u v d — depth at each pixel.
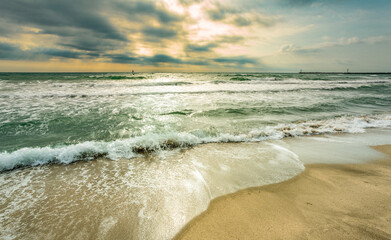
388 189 3.29
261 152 5.00
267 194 3.18
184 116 8.44
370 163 4.41
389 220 2.46
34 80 24.72
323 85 23.33
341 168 4.15
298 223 2.46
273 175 3.82
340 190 3.27
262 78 36.22
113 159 4.50
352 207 2.77
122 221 2.59
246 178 3.70
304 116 8.77
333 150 5.17
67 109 9.31
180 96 13.77
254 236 2.27
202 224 2.50
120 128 6.80
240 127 7.07
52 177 3.74
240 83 25.00
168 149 5.12
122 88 17.94
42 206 2.91
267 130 6.75
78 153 4.60
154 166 4.19
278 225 2.44
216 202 2.97
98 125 7.08
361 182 3.55
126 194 3.19
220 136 6.07
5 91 14.07
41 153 4.46
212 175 3.80
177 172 3.93
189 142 5.57
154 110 9.40
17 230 2.45
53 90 15.41
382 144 5.64
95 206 2.90
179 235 2.34
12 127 6.67
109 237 2.33
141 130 6.62
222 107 10.15
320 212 2.68
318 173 3.92
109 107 9.90
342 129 6.97
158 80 28.31
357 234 2.23
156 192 3.24
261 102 11.71
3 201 3.02
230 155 4.79
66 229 2.46
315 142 5.79
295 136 6.32
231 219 2.58
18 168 4.05
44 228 2.48
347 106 11.08
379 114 9.43
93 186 3.44
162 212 2.75
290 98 13.37
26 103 10.48
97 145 5.01
